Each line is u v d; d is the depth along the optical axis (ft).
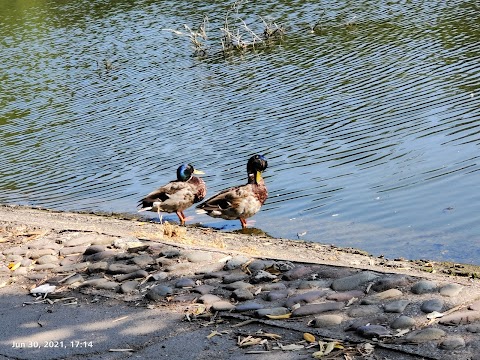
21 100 86.22
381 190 48.29
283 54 90.48
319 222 44.52
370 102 66.80
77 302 24.62
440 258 36.88
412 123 59.93
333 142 58.70
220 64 91.61
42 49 110.73
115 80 90.12
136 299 24.25
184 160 59.98
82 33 117.50
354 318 20.68
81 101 83.20
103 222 43.96
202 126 68.18
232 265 26.07
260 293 23.43
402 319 19.90
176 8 126.00
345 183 50.29
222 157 59.41
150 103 78.74
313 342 19.66
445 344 18.35
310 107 68.28
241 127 65.98
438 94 65.87
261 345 19.81
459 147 53.62
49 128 74.64
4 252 30.81
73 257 29.37
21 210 50.19
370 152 55.42
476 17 92.99
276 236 42.93
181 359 19.52
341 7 110.11
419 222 42.65
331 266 24.73
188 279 25.22
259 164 45.80
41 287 26.08
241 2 115.55
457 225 41.52
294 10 112.27
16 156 66.90
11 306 24.79
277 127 64.39
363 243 40.27
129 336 21.40
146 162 61.11
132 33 113.39
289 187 51.03
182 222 47.14
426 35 87.51
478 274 32.07
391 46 85.20
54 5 144.15
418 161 52.24
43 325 22.88
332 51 87.66
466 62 74.38
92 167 61.52
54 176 60.59
